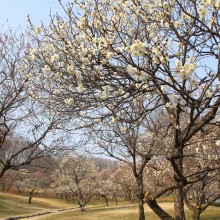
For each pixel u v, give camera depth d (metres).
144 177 19.28
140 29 6.12
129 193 50.53
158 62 4.60
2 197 54.31
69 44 5.62
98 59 5.54
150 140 10.77
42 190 71.00
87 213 29.41
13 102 12.53
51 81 6.17
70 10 6.12
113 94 5.63
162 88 5.26
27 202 53.59
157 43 5.08
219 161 6.71
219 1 4.60
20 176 61.06
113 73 5.58
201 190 12.48
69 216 28.69
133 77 5.55
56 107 6.25
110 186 52.06
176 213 6.51
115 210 29.50
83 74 5.52
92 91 5.59
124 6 5.90
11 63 12.53
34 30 6.48
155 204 6.15
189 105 4.99
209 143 8.58
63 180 52.66
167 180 14.74
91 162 51.59
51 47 6.07
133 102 6.84
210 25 5.02
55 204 56.47
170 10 5.55
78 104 5.73
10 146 15.31
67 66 5.64
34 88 6.89
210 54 5.45
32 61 6.68
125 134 8.05
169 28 5.65
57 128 11.26
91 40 5.61
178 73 4.45
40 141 12.88
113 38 5.78
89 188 50.75
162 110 10.16
